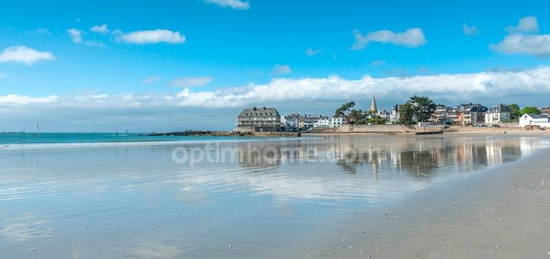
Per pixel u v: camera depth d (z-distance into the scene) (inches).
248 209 476.4
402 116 7357.3
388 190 592.1
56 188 662.5
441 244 311.6
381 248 308.5
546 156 1150.3
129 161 1213.7
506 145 2003.0
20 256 312.3
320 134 7249.0
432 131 6259.8
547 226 351.6
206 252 316.2
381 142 2792.8
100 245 338.6
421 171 845.8
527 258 276.4
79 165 1084.5
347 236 346.6
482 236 328.2
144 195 586.6
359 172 850.1
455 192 550.9
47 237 364.5
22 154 1592.0
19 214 463.8
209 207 492.4
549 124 6815.9
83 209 490.0
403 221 390.9
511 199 478.6
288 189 625.3
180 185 684.7
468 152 1470.2
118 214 459.2
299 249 316.5
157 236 363.6
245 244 334.6
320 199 531.5
